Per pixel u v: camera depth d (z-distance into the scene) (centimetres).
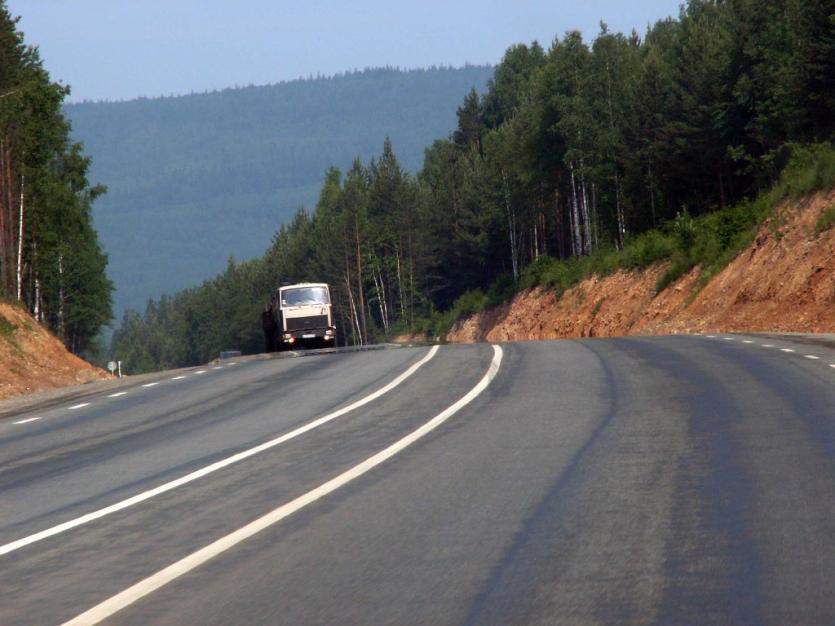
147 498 2259
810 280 8169
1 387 8325
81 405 4947
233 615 1347
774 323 8138
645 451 2431
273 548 1706
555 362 5019
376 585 1449
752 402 3181
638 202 19262
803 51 13900
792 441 2448
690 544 1575
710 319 9406
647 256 13462
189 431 3509
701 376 4019
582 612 1280
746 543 1565
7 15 15788
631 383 3925
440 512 1909
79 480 2619
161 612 1379
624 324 12562
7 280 14200
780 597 1298
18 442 3628
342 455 2672
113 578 1581
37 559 1752
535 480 2162
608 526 1722
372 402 3894
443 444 2733
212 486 2352
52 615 1396
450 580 1455
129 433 3616
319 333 10669
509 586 1409
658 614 1255
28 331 9800
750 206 11475
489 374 4591
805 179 9556
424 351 6581
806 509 1761
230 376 5875
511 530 1734
